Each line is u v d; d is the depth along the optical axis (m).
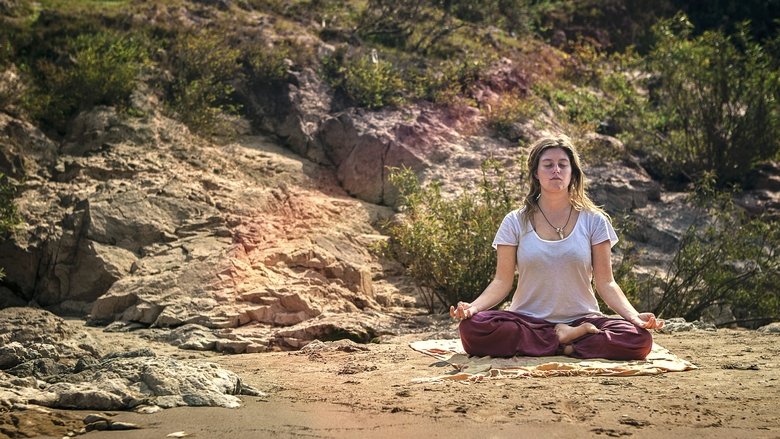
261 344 8.32
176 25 14.95
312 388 5.32
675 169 15.29
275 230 11.05
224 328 8.84
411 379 5.57
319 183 13.12
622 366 5.64
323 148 13.64
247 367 6.64
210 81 13.71
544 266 6.22
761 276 11.37
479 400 4.65
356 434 3.92
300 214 11.83
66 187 11.34
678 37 16.27
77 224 10.55
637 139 15.49
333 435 3.91
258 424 4.17
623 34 20.62
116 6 15.46
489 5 18.17
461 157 13.43
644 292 11.16
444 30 16.66
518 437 3.80
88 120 12.64
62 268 10.33
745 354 6.43
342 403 4.71
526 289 6.29
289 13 16.61
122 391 4.77
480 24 18.08
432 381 5.38
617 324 5.98
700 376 5.40
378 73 14.44
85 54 13.13
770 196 14.79
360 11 17.22
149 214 10.79
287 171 13.03
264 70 14.34
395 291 11.00
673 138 15.57
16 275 10.33
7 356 6.07
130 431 4.12
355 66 14.73
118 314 9.48
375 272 11.23
